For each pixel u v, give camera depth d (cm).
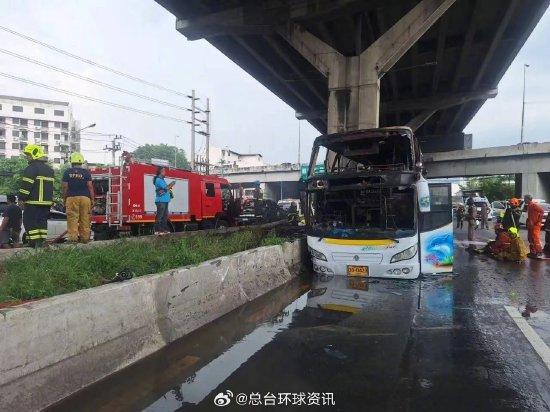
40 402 327
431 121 4291
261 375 394
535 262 1141
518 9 2005
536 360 430
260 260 781
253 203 2533
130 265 566
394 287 795
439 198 930
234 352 454
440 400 344
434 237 908
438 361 426
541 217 1232
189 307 541
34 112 9475
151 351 450
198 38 1939
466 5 1927
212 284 602
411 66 2419
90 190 805
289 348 464
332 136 1037
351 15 1797
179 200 1733
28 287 413
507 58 2589
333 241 914
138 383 378
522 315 600
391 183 887
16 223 978
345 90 1753
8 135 9212
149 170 1520
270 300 706
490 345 473
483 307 645
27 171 702
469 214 1739
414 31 1655
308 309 639
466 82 3097
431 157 4416
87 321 384
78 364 368
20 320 322
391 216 896
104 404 340
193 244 841
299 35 1806
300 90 3114
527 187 3944
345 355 442
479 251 1332
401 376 390
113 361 402
